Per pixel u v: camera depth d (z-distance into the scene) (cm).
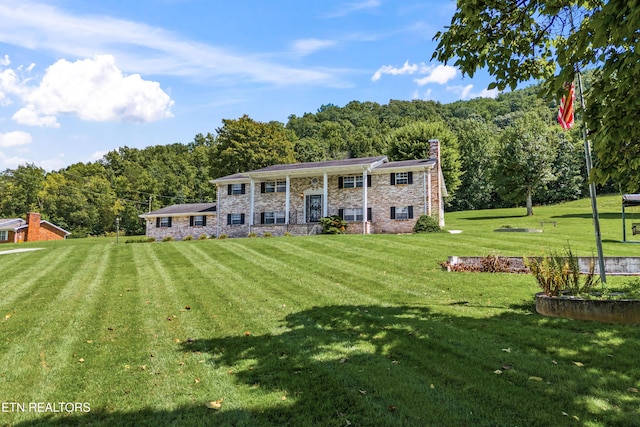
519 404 391
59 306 902
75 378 500
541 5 558
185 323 752
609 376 450
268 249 1873
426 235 2220
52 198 6328
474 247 1712
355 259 1510
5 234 4434
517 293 909
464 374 469
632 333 592
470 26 543
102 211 6562
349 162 3038
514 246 1723
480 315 737
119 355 582
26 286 1147
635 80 430
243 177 3325
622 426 346
